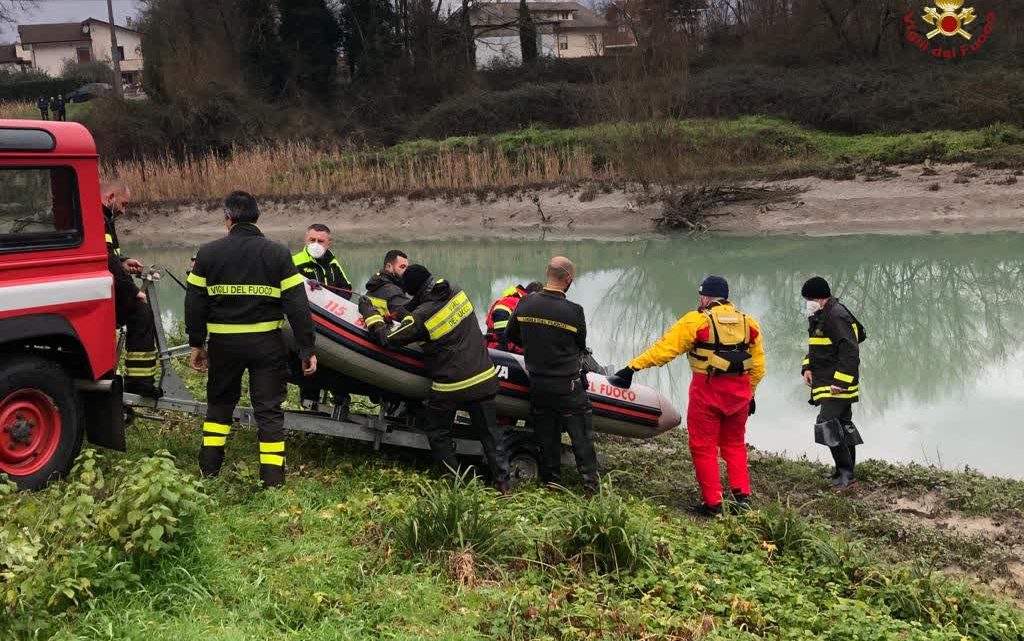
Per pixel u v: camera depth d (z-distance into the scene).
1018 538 6.49
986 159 28.86
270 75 52.22
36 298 5.31
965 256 21.53
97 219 5.68
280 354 5.86
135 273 6.36
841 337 7.40
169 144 45.53
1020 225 25.81
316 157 39.12
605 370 8.00
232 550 4.73
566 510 5.41
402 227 33.34
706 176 29.95
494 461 6.46
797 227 27.86
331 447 7.00
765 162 33.81
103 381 5.76
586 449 6.68
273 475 5.77
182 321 11.95
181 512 4.45
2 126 5.18
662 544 5.29
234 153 40.94
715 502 6.64
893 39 43.44
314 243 7.54
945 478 7.63
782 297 17.77
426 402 6.64
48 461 5.46
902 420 9.99
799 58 44.34
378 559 4.79
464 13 55.22
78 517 4.30
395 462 6.82
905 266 20.59
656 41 39.84
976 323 15.29
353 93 52.09
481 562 4.86
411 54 53.66
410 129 47.03
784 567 5.49
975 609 5.02
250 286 5.69
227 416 5.93
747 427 9.81
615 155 33.06
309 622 4.07
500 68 53.91
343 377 6.73
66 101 54.94
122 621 3.88
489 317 7.90
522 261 23.75
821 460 8.62
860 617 4.70
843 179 29.30
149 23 52.53
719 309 6.59
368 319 6.41
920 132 35.84
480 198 33.38
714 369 6.54
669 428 7.70
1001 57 40.53
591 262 23.20
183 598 4.15
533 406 6.69
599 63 50.56
